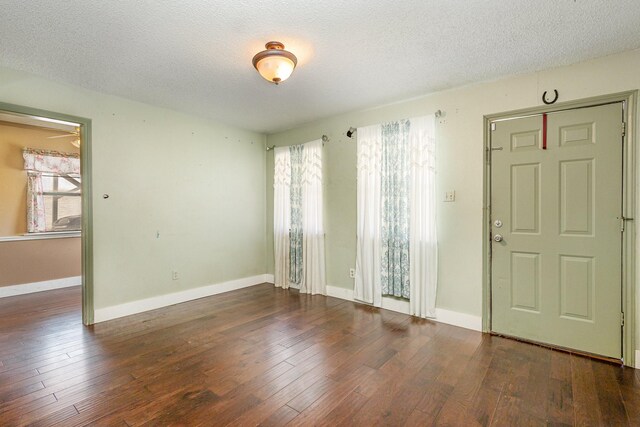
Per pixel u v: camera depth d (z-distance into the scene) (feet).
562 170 8.74
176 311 11.89
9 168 14.83
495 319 9.77
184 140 13.08
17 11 6.17
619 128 7.99
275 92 10.69
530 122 9.20
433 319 10.88
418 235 11.07
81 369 7.59
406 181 11.42
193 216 13.44
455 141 10.42
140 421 5.73
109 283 10.98
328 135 13.78
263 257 16.60
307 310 11.97
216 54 8.06
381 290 12.19
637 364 7.75
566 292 8.72
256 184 16.17
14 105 8.93
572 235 8.63
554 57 8.21
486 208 9.89
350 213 13.14
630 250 7.88
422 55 8.14
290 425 5.64
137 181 11.66
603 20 6.59
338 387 6.84
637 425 5.67
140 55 8.09
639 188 7.75
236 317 11.23
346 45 7.64
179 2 5.96
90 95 10.46
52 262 15.79
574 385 6.95
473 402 6.32
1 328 10.26
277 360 8.05
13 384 6.95
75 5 6.01
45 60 8.34
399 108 11.66
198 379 7.15
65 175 16.42
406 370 7.56
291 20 6.59
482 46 7.70
